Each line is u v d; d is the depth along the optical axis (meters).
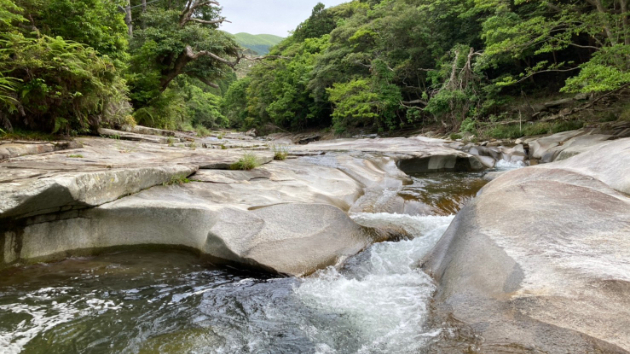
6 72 7.49
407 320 3.14
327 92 34.75
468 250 3.67
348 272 4.31
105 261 4.48
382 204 7.42
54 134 8.57
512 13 19.91
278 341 3.00
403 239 5.52
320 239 4.68
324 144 15.97
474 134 18.41
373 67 28.39
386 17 28.00
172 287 3.93
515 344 2.29
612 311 2.29
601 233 3.37
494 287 2.95
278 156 9.96
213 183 6.36
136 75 19.81
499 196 4.65
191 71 25.41
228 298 3.71
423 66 28.33
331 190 7.49
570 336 2.19
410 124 30.09
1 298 3.53
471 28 25.34
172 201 5.09
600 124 13.44
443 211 7.25
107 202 4.75
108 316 3.32
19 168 5.09
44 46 8.00
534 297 2.58
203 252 4.55
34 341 2.89
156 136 13.36
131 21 24.38
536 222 3.71
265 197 6.02
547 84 23.48
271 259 4.20
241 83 61.25
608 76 10.81
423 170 12.08
